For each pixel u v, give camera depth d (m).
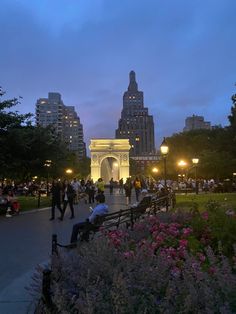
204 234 8.71
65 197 21.97
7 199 24.42
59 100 129.38
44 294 4.33
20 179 32.28
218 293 4.05
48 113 126.44
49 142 30.33
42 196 50.91
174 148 99.12
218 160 76.00
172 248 7.15
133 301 4.07
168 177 102.50
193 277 4.56
